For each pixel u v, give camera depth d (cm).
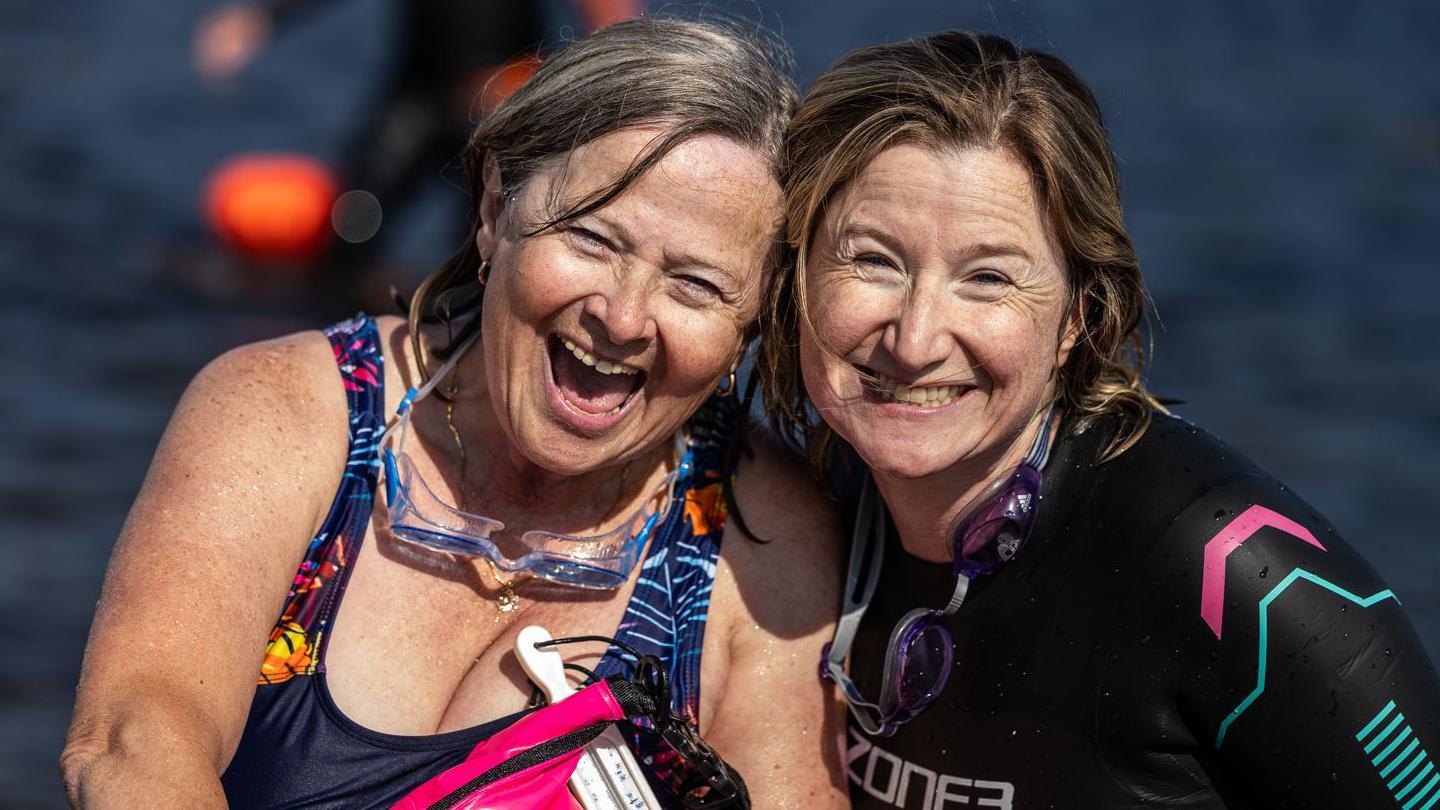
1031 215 249
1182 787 262
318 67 1662
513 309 263
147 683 244
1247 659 250
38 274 918
